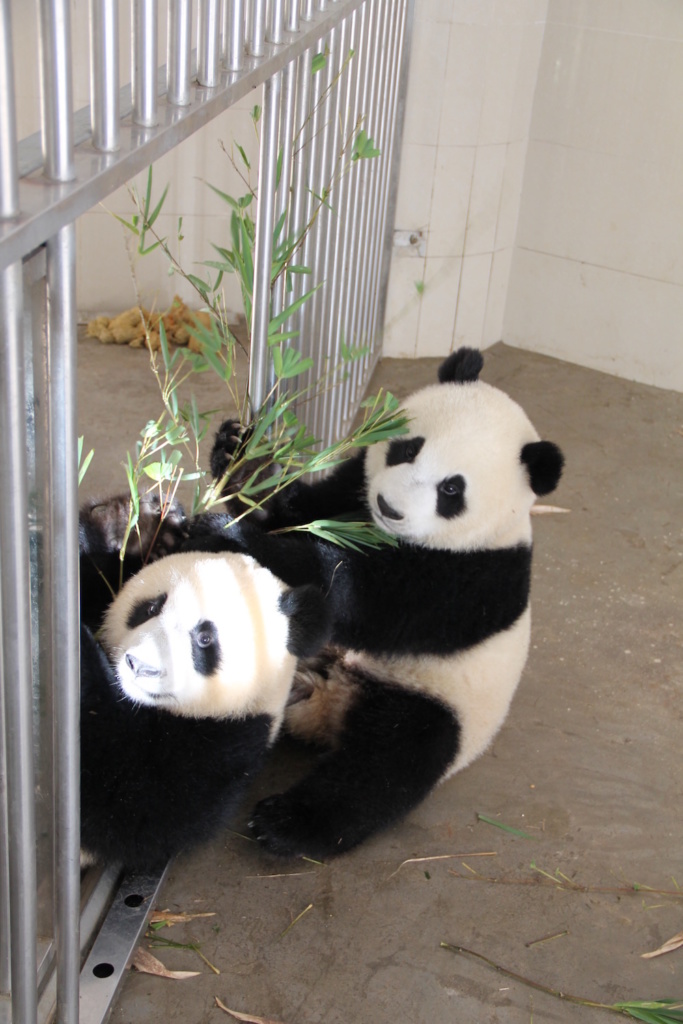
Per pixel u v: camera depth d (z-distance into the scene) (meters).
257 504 3.12
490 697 3.37
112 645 2.72
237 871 2.99
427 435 3.19
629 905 3.04
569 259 6.43
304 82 3.19
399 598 3.25
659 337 6.31
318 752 3.51
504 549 3.33
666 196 5.97
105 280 6.26
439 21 5.54
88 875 2.80
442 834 3.22
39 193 1.47
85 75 5.29
